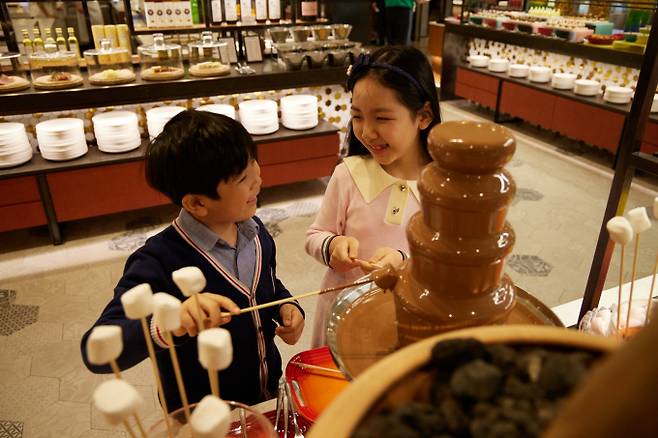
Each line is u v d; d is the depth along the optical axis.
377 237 1.18
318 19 4.43
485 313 0.53
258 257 1.06
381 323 0.66
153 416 1.89
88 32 3.94
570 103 4.33
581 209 3.45
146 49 3.22
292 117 3.47
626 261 2.67
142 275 0.92
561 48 4.44
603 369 0.25
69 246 3.01
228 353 0.44
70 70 3.10
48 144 2.90
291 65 3.40
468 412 0.36
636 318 0.83
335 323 0.67
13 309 2.47
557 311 1.21
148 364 2.15
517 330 0.42
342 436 0.34
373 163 1.19
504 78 5.07
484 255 0.50
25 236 3.11
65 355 2.20
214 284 0.98
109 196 3.05
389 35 7.20
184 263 0.96
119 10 4.16
